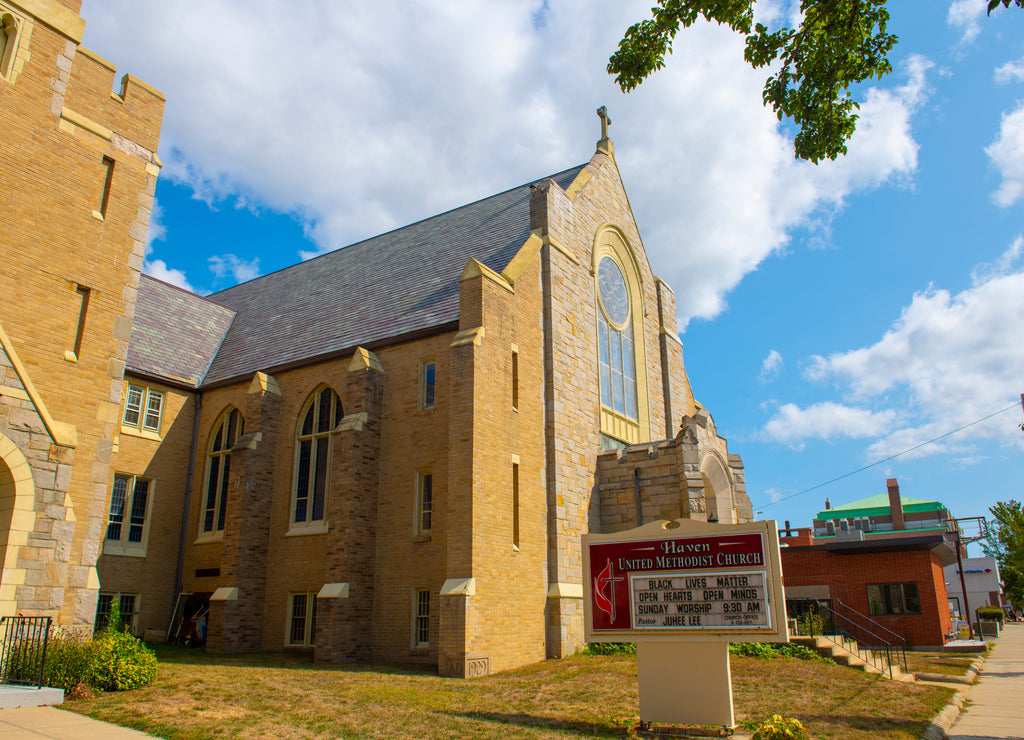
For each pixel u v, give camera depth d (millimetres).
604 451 26500
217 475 27969
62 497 14977
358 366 23516
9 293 15734
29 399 14789
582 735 11016
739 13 14008
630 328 31109
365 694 14016
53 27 17234
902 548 34406
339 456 22406
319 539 23828
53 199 16812
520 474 21625
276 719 11539
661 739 10977
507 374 21984
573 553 23000
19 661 13234
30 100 16625
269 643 23766
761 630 11242
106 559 25172
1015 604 78062
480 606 18719
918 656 27016
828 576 35688
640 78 14914
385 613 21500
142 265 18562
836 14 13516
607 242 30250
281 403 26578
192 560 27016
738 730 11336
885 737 11000
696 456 23359
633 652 21578
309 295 32656
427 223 33000
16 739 9711
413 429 22719
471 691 15047
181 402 28734
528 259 24141
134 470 26609
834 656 18938
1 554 14000
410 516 21953
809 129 14492
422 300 25531
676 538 12195
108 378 17328
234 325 34312
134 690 13453
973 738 11859
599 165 30281
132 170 18672
